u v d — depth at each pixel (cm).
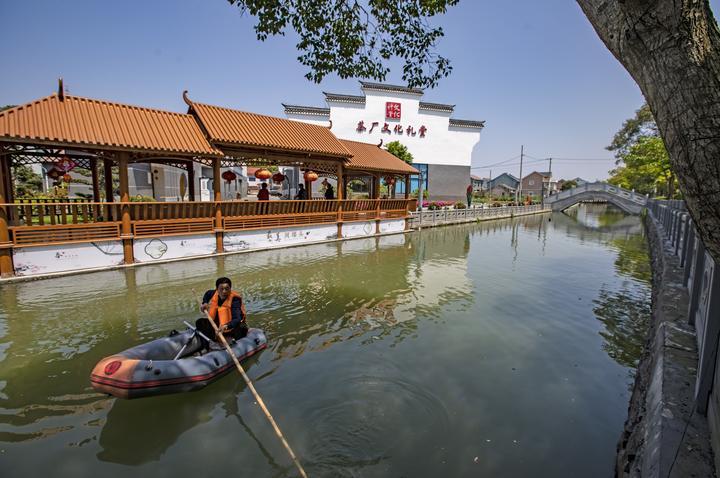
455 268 1265
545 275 1189
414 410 471
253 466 380
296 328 716
